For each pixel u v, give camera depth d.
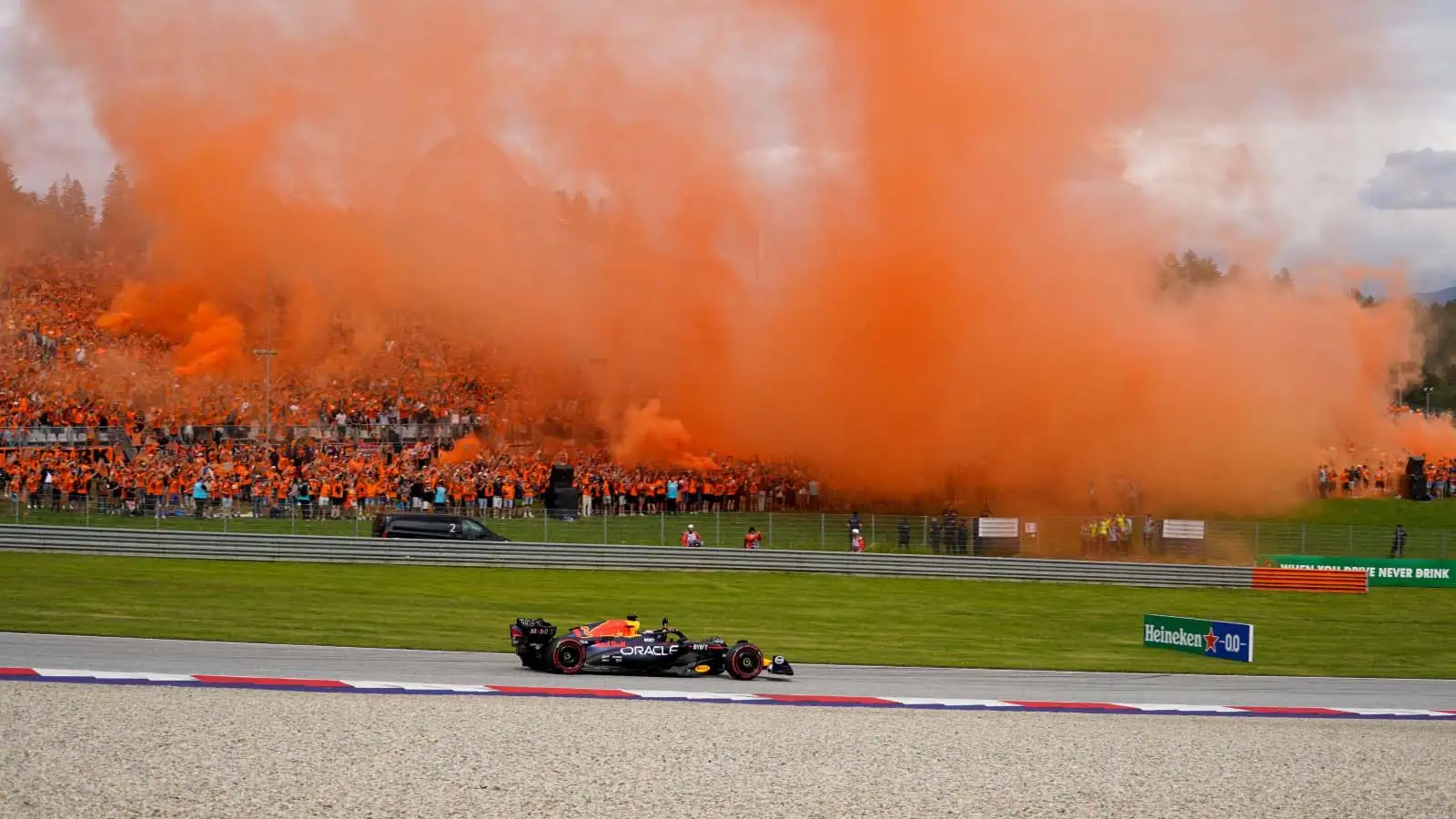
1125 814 40.69
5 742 43.06
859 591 115.88
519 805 38.34
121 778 39.16
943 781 43.75
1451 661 92.00
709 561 123.88
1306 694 69.81
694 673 67.88
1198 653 87.88
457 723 49.69
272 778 40.03
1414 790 45.38
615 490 154.75
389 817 36.53
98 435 151.25
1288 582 133.75
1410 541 152.25
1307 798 43.62
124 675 57.16
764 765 44.81
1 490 132.25
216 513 132.88
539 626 65.69
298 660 65.69
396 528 120.94
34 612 79.88
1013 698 63.44
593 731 49.47
